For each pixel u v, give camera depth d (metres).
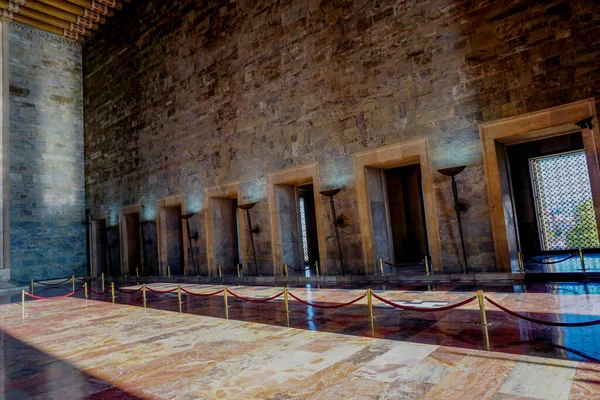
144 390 3.89
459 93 9.82
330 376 3.89
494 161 9.31
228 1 15.20
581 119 8.23
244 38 14.58
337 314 6.83
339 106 11.91
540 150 13.52
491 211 9.30
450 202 9.89
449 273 9.77
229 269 15.93
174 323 7.10
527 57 8.92
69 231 21.59
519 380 3.46
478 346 4.45
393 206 16.39
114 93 20.67
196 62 16.38
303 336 5.50
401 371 3.88
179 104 17.05
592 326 4.87
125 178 19.70
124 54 20.11
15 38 20.53
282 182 13.38
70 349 5.74
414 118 10.49
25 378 4.53
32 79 21.02
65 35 22.05
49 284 18.72
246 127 14.39
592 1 8.20
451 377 3.65
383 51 11.09
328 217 12.11
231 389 3.73
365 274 11.23
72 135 22.27
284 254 13.50
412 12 10.61
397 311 6.67
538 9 8.81
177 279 15.89
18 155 20.16
